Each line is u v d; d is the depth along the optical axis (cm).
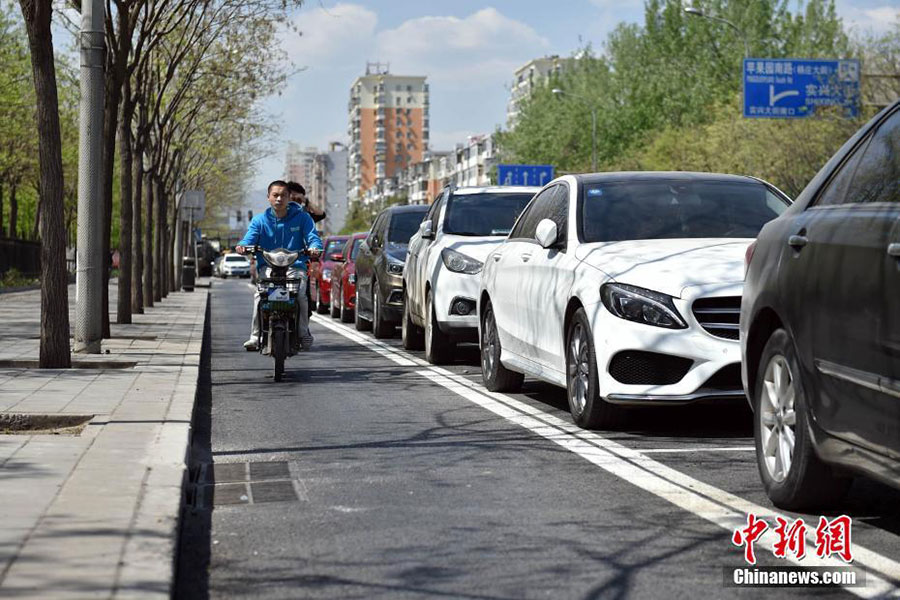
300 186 1659
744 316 610
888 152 527
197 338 1778
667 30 6675
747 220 915
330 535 546
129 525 507
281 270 1262
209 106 3356
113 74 1745
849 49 4866
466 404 1023
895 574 469
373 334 2044
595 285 830
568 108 7819
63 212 1245
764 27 6306
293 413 990
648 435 826
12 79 4094
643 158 6500
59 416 868
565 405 1005
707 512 583
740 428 853
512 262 1039
